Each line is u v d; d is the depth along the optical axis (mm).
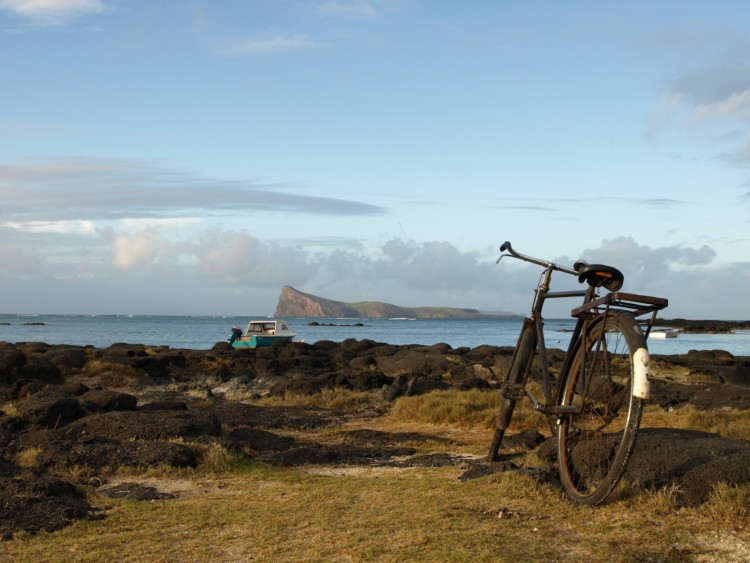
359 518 6039
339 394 20688
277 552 5242
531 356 7410
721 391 18391
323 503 6754
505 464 7680
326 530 5719
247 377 27328
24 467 8555
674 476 6172
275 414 16344
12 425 11438
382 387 21812
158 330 121188
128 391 24172
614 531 5238
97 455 9117
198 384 25969
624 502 5852
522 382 7480
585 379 6160
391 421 15844
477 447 11156
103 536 5918
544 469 7113
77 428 11266
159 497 7629
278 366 28766
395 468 9414
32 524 6211
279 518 6203
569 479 6340
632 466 6410
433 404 16188
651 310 5578
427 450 11242
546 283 6988
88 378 25562
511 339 103250
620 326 5562
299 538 5566
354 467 9695
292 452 10469
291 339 48062
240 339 46125
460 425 14648
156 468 8875
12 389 20219
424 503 6438
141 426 10969
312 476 8586
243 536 5715
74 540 5805
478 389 20406
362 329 157500
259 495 7441
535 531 5344
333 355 36344
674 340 90312
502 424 8023
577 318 6289
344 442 12602
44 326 145375
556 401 6566
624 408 6355
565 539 5133
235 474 8844
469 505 6223
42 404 13180
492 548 4953
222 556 5234
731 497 5531
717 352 38531
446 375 24375
